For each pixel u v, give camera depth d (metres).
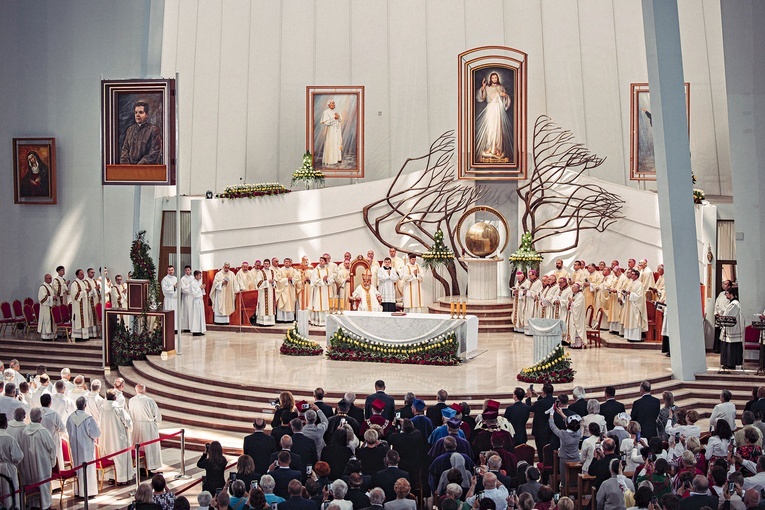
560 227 26.84
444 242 28.22
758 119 21.73
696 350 19.92
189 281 25.27
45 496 13.64
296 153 29.94
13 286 26.20
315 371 20.03
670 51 19.61
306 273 26.30
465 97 27.77
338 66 30.08
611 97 29.08
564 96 29.27
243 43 29.70
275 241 26.92
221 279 25.86
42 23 25.73
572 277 25.38
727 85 21.95
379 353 21.14
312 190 27.19
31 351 23.23
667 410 13.63
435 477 11.39
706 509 8.99
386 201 27.59
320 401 14.10
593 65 29.11
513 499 9.46
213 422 17.64
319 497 10.03
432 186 27.73
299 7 30.06
